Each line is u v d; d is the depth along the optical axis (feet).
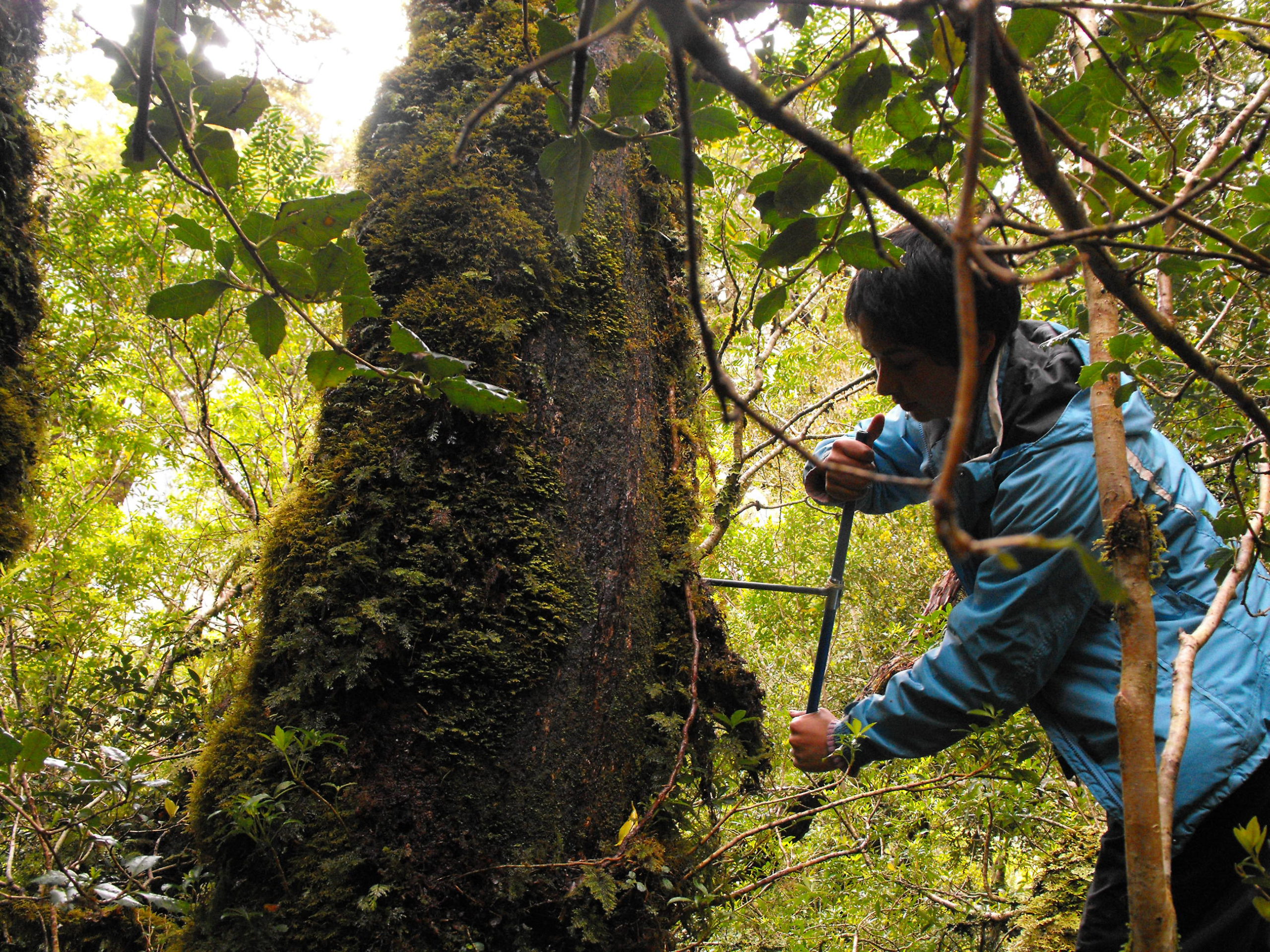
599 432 4.77
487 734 4.02
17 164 6.72
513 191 4.83
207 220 9.72
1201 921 4.21
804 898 8.37
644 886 4.01
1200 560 4.20
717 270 11.03
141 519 14.52
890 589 14.32
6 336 6.57
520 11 5.34
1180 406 5.34
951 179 2.64
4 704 8.15
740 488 8.70
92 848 4.71
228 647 7.69
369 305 2.93
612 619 4.51
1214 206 3.87
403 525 4.23
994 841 9.36
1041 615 4.36
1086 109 2.81
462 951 3.67
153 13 2.34
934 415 5.01
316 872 3.72
